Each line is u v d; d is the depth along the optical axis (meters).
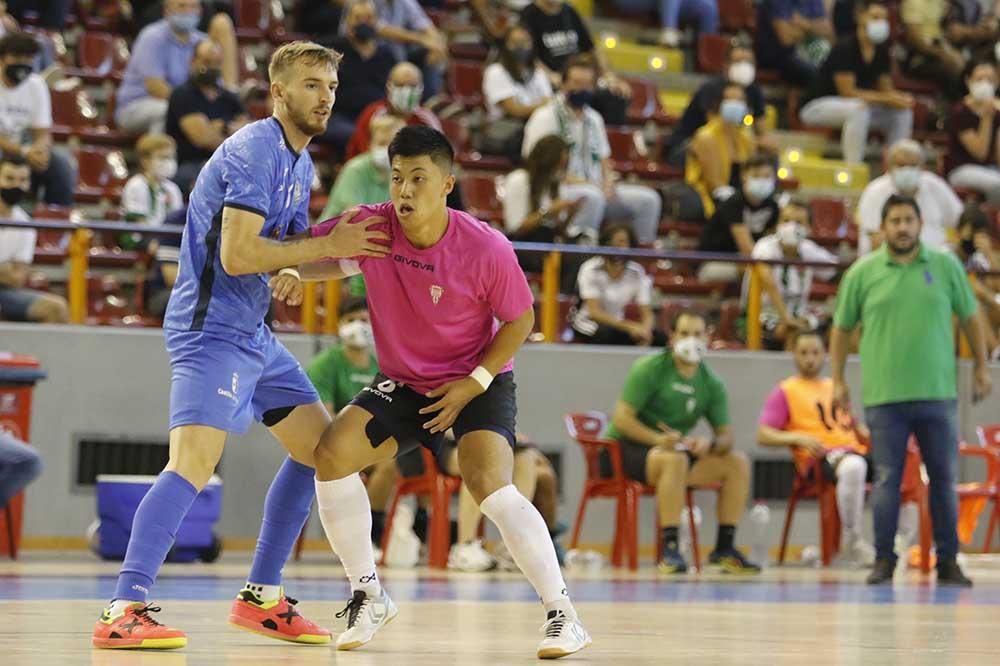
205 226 10.91
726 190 32.16
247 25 34.03
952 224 31.70
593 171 30.05
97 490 23.14
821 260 28.11
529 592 17.58
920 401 20.44
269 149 10.84
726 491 23.70
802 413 25.77
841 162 37.44
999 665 10.00
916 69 40.69
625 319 27.17
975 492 25.83
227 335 10.94
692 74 38.78
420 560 24.45
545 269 26.53
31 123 27.23
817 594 18.30
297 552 24.64
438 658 10.11
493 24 36.38
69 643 10.58
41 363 24.38
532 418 26.44
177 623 12.54
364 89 30.64
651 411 23.95
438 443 11.34
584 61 29.92
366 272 10.90
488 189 30.72
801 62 39.12
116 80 31.73
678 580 21.05
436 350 10.95
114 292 26.19
